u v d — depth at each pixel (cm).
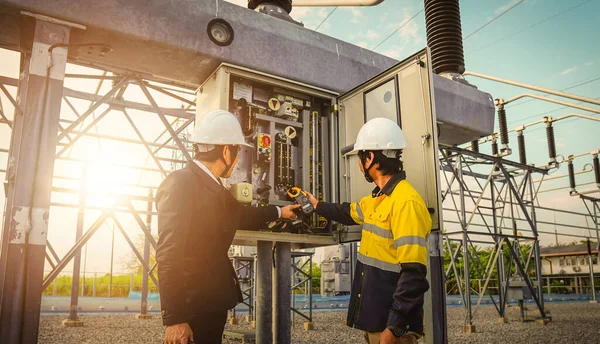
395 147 287
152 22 439
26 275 352
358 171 485
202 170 261
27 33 423
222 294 244
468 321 1068
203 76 521
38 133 373
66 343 740
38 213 363
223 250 256
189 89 727
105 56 475
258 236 445
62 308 1398
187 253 237
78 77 602
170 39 447
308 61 528
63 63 394
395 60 624
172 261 215
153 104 541
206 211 246
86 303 1487
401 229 243
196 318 237
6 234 440
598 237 2173
